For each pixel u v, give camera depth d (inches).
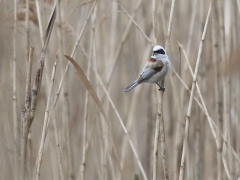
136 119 377.4
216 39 266.5
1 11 264.8
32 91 201.5
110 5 378.0
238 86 284.7
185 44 362.9
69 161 249.1
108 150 283.0
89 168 346.3
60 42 230.5
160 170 343.3
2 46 293.3
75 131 363.3
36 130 335.0
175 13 370.6
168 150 343.6
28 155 259.6
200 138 335.3
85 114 262.2
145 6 371.6
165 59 246.4
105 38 363.6
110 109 371.9
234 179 270.4
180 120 272.2
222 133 274.7
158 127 229.8
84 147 259.8
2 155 297.3
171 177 335.6
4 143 291.7
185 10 371.9
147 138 358.6
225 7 277.9
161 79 249.8
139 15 374.0
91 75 347.6
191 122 341.4
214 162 334.0
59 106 276.5
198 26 364.2
